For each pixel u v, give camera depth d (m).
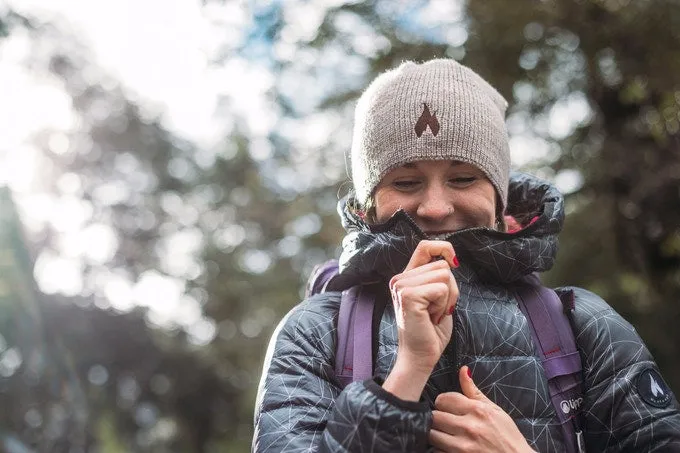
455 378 1.63
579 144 7.23
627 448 1.61
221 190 19.42
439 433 1.54
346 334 1.72
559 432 1.61
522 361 1.64
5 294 8.28
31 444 9.21
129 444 24.83
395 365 1.53
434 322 1.54
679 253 6.85
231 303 20.00
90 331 23.50
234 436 27.25
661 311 6.74
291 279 15.30
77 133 24.91
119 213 26.19
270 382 1.67
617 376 1.66
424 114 1.74
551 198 1.88
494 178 1.78
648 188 6.84
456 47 7.36
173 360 25.92
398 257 1.69
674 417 1.62
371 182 1.81
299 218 11.89
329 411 1.62
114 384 24.45
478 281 1.76
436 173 1.75
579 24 6.95
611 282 6.83
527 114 7.42
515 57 7.20
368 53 7.99
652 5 6.69
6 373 8.75
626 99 6.93
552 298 1.76
